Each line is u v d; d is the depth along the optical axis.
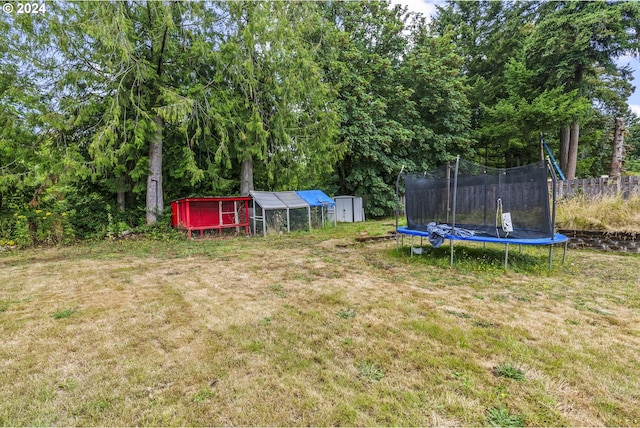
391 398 2.07
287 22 10.52
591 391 2.13
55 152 8.73
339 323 3.24
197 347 2.75
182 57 9.77
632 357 2.54
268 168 11.65
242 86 10.34
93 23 7.77
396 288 4.46
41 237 8.95
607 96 18.31
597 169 21.33
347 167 17.31
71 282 4.88
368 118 14.17
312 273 5.39
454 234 5.86
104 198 11.06
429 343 2.79
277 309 3.66
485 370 2.37
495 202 6.16
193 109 9.59
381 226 12.47
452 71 15.74
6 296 4.19
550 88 16.16
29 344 2.81
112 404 2.03
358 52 14.49
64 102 8.42
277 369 2.41
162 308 3.70
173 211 10.98
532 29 16.86
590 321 3.25
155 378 2.30
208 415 1.94
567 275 5.05
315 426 1.84
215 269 5.74
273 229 11.01
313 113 12.35
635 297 3.98
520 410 1.95
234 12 9.87
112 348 2.74
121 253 7.48
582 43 13.75
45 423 1.88
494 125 17.75
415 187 7.72
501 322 3.22
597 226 7.27
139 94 9.35
